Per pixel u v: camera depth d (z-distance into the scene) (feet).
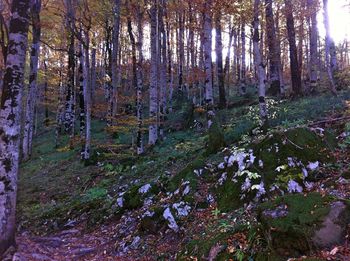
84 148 68.13
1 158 25.88
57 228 41.60
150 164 50.98
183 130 74.49
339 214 16.38
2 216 25.68
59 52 101.40
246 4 52.65
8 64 26.35
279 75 80.94
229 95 101.19
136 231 30.83
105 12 74.74
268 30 77.05
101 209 40.75
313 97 56.70
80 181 57.67
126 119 67.10
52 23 70.44
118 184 49.16
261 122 42.14
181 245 25.17
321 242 15.83
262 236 18.12
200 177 32.99
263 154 28.89
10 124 26.07
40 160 77.20
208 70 53.21
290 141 28.84
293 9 71.61
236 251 18.71
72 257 29.96
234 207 26.81
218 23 71.67
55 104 115.85
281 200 18.56
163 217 29.50
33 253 27.94
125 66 131.23
